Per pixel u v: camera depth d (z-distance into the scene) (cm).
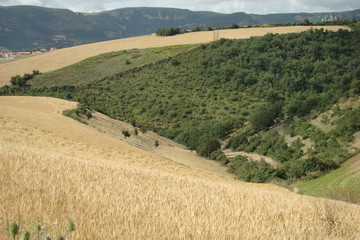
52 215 511
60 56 15025
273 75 11525
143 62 13862
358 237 658
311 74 11406
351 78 10569
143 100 11394
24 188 706
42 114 5031
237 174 5341
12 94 11075
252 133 7894
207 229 520
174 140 9169
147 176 1495
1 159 1235
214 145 7050
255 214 738
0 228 418
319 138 5453
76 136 4078
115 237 432
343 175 3641
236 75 12050
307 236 576
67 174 1098
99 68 13500
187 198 912
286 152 5675
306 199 1377
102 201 673
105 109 10606
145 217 571
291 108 7750
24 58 15338
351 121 5172
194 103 11150
